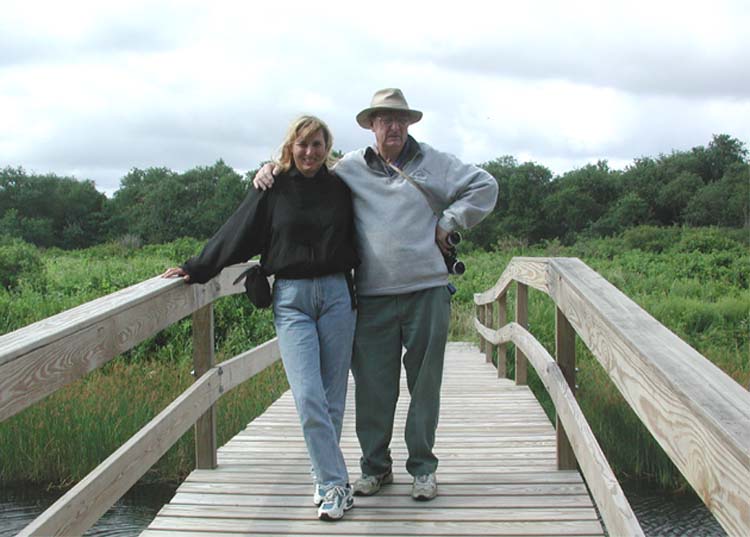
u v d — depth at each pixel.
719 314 12.04
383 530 2.93
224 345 9.92
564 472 3.64
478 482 3.50
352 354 3.26
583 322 2.69
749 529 1.14
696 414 1.37
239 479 3.59
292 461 3.93
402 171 3.16
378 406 3.28
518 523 2.98
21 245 14.91
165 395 6.98
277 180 3.04
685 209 49.03
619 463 5.65
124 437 5.80
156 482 5.54
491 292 7.81
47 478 5.53
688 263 20.83
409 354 3.22
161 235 55.59
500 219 50.06
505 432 4.64
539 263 4.04
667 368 1.60
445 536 2.86
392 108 3.07
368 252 3.15
